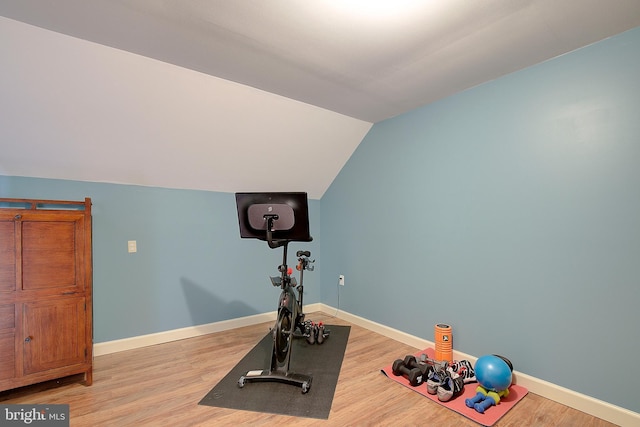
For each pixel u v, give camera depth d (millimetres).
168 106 2262
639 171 1643
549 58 1977
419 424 1704
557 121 1943
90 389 2041
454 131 2508
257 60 1985
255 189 3426
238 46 1827
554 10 1521
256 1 1448
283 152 3102
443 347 2352
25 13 1519
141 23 1609
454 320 2492
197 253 3109
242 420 1728
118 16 1553
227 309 3293
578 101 1861
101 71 1918
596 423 1705
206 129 2549
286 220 2039
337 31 1687
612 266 1726
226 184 3211
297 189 3695
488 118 2289
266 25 1633
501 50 1878
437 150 2633
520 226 2104
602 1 1455
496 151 2238
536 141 2035
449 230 2531
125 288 2723
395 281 2994
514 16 1561
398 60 1989
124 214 2725
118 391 2018
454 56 1949
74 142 2248
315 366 2387
